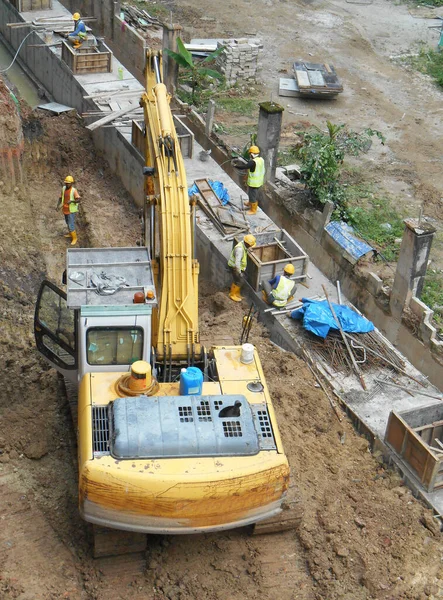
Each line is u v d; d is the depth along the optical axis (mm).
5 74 30641
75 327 12055
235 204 20938
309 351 16391
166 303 12609
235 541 12102
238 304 18172
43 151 24328
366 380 15797
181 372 11258
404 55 32344
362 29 34438
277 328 17172
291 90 28438
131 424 10477
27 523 12000
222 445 10500
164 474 10141
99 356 11664
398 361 16250
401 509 13031
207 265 19906
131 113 23875
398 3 37344
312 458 13773
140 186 22375
